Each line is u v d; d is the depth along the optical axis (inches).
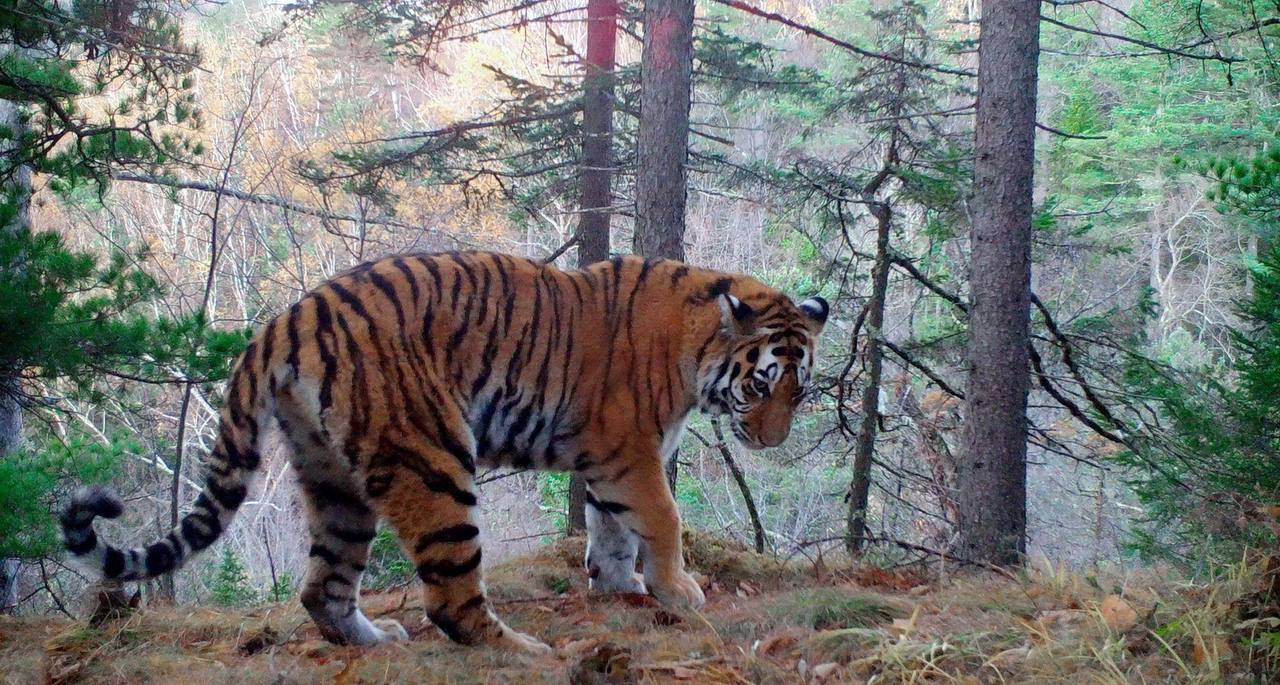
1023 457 300.8
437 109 1141.7
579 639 198.4
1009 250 298.0
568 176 513.0
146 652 200.4
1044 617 175.9
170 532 168.2
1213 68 845.8
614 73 430.6
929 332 618.5
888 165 412.2
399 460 179.2
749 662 171.9
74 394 396.8
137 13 479.5
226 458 174.1
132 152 430.3
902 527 561.3
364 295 182.7
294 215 896.9
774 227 582.9
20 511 289.1
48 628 219.9
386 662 177.9
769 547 402.6
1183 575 211.2
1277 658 147.3
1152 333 887.1
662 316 211.5
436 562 181.5
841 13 1082.1
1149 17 810.8
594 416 204.8
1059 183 988.6
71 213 862.5
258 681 175.3
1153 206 954.7
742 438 222.4
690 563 272.7
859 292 608.1
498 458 203.3
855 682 162.2
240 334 365.1
